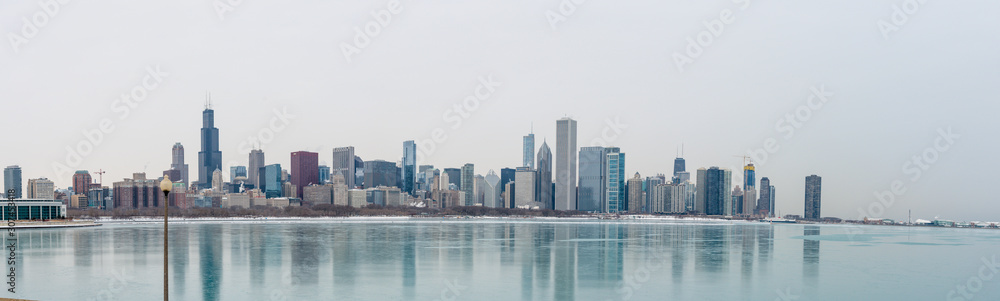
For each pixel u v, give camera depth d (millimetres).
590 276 85562
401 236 174375
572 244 147000
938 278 88500
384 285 75562
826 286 78875
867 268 99875
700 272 91062
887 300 70062
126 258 100250
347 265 95250
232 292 69250
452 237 171875
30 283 73062
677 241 164750
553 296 69750
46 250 113000
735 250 133625
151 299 64188
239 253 112312
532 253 119875
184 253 110500
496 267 94938
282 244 135250
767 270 95000
